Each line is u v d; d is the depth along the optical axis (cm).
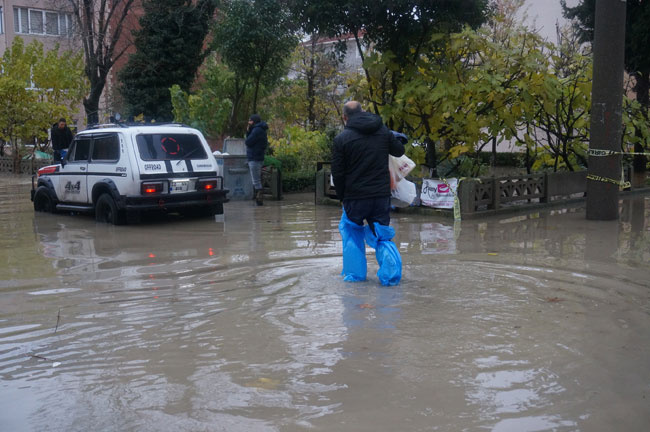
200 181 1155
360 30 1402
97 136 1172
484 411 356
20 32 3609
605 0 1066
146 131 1127
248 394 383
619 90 1071
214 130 2255
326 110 2909
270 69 2112
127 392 390
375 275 696
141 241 943
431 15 1205
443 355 443
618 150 1088
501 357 438
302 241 921
